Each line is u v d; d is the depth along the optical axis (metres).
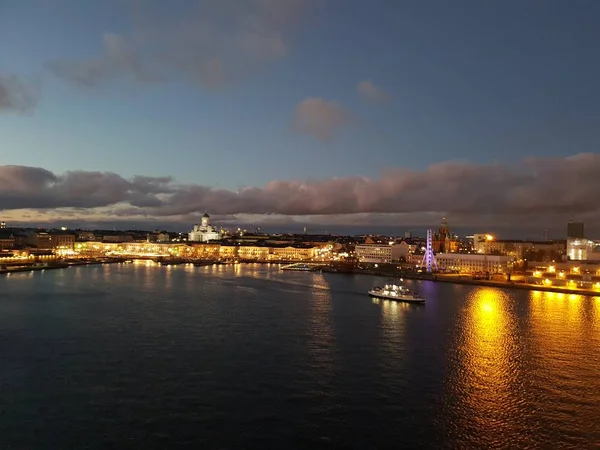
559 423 64.69
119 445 57.06
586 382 80.00
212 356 91.62
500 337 111.44
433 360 91.75
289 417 65.06
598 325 126.44
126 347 97.19
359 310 150.75
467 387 77.12
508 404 70.56
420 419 65.31
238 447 57.03
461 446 58.41
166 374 80.81
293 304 161.00
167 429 61.09
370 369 85.56
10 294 175.50
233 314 137.50
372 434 60.84
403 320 133.00
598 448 58.41
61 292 183.12
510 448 58.22
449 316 140.38
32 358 88.88
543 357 94.25
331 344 102.81
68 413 65.19
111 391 72.94
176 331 112.62
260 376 80.62
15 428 60.84
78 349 95.25
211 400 70.12
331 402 70.19
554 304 166.00
